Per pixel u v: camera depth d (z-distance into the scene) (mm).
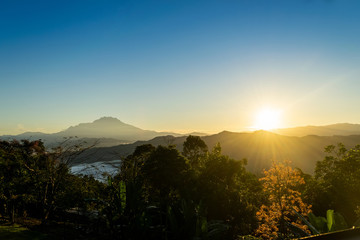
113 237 11688
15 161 15359
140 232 11477
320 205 32250
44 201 16141
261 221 26719
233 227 24594
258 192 35156
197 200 25469
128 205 12211
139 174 16906
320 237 2244
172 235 11469
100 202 13188
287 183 22266
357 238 2338
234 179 32094
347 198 30469
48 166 16406
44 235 12586
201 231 11203
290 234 20391
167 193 27938
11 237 11688
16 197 15023
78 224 15289
